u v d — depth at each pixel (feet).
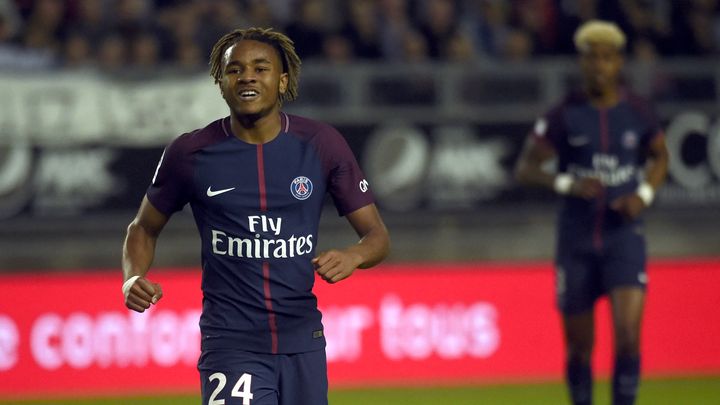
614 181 76.74
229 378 45.75
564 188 75.31
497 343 107.76
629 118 77.20
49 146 118.32
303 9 133.90
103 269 119.44
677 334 109.09
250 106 44.91
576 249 76.23
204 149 46.26
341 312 106.01
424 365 106.73
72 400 99.45
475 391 101.09
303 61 129.39
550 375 107.55
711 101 128.47
